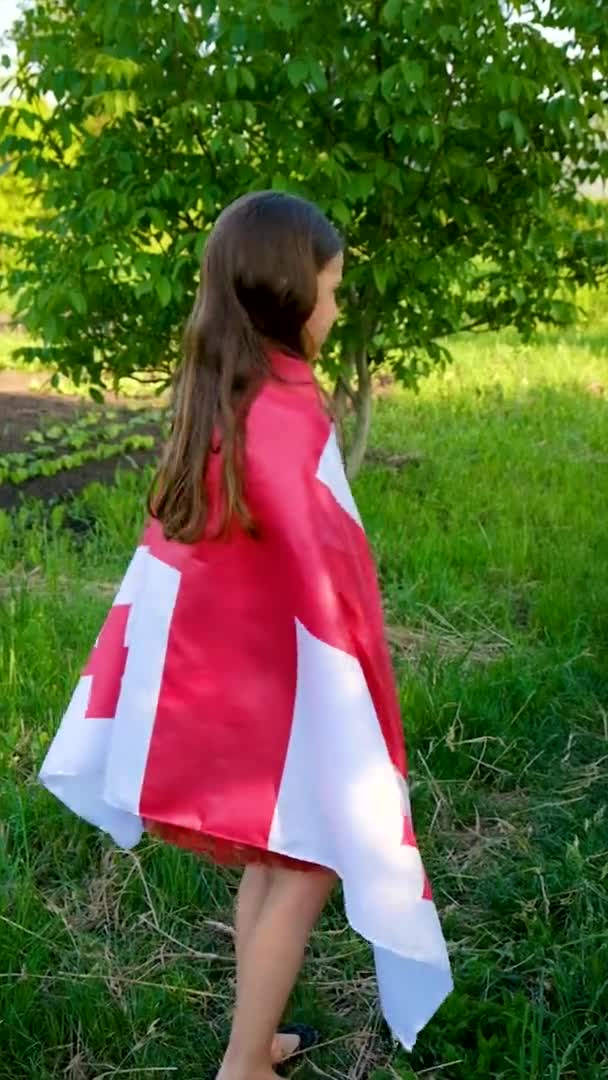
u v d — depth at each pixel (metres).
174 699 2.08
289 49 4.51
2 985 2.47
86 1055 2.37
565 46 4.90
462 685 3.81
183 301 4.93
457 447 7.24
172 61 4.52
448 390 9.18
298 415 2.00
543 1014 2.42
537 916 2.77
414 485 6.32
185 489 2.03
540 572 5.11
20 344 10.96
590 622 4.45
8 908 2.71
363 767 1.97
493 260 5.31
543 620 4.53
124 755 2.13
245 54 4.43
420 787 3.29
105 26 4.42
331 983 2.60
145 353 5.27
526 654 4.17
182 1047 2.39
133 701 2.13
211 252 2.09
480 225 4.95
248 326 2.04
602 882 2.88
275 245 2.05
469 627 4.53
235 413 1.99
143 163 4.68
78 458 6.66
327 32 4.50
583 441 7.54
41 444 7.21
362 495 5.91
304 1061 2.40
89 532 5.45
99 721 2.26
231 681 2.04
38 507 5.84
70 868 2.94
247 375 2.02
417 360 6.07
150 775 2.10
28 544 5.17
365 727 1.97
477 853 3.05
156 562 2.14
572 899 2.83
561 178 5.10
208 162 4.57
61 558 4.98
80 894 2.86
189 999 2.52
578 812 3.22
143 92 4.46
